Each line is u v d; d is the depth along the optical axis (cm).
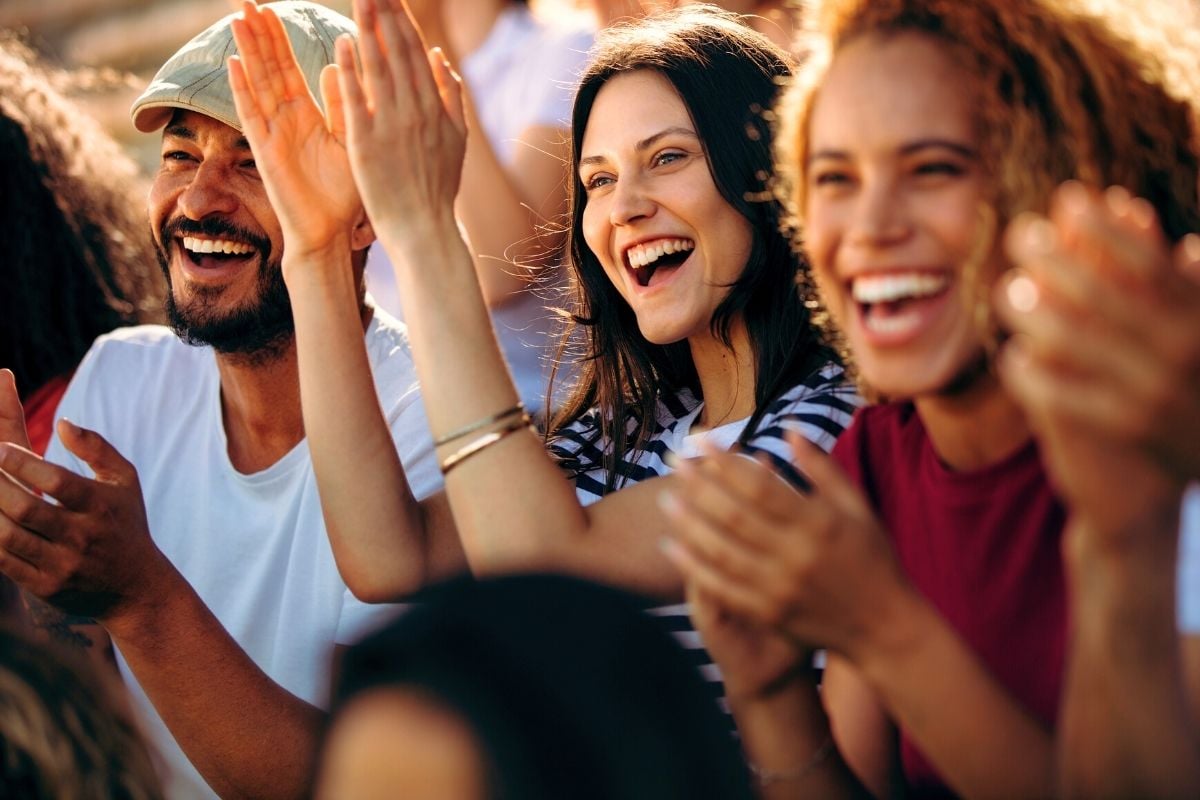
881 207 167
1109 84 166
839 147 170
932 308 169
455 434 215
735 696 169
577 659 124
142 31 743
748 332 256
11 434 244
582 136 270
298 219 246
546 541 212
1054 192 164
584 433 281
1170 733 133
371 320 297
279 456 295
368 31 222
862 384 207
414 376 290
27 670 159
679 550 148
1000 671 176
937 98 167
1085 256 123
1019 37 166
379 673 125
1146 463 125
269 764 249
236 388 295
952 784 152
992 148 166
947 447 183
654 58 258
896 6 172
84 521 229
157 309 392
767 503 142
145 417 313
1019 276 162
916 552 187
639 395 275
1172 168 168
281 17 295
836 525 143
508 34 397
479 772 118
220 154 286
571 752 119
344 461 245
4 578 302
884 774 193
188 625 244
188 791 286
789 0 323
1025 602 175
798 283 234
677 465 146
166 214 289
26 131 370
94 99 713
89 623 300
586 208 267
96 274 375
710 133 253
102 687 165
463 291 221
